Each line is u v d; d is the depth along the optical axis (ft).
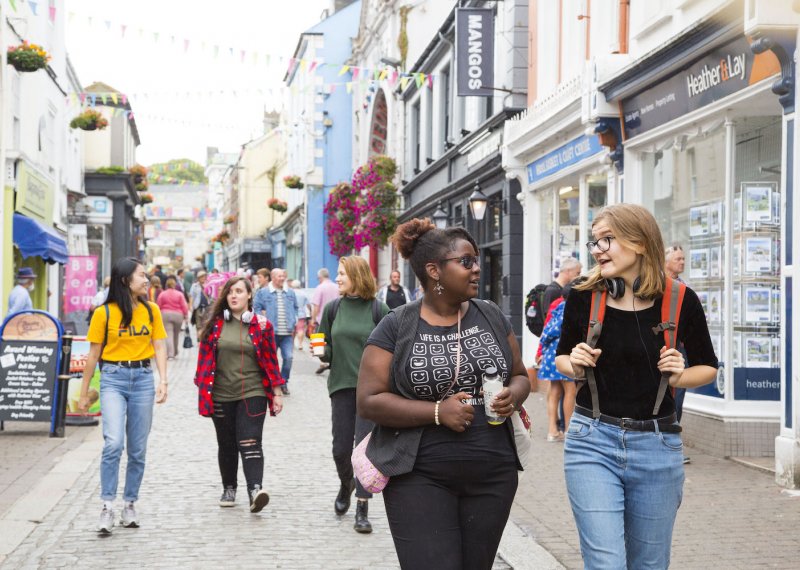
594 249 12.12
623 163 37.45
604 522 11.77
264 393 22.70
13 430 35.86
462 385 11.75
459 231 12.10
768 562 17.97
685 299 12.02
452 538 11.50
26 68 53.93
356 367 21.83
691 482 25.11
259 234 228.63
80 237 98.32
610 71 36.78
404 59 92.32
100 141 120.98
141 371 21.30
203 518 22.04
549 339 32.30
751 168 29.58
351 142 142.92
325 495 24.73
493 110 58.90
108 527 20.39
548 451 30.76
